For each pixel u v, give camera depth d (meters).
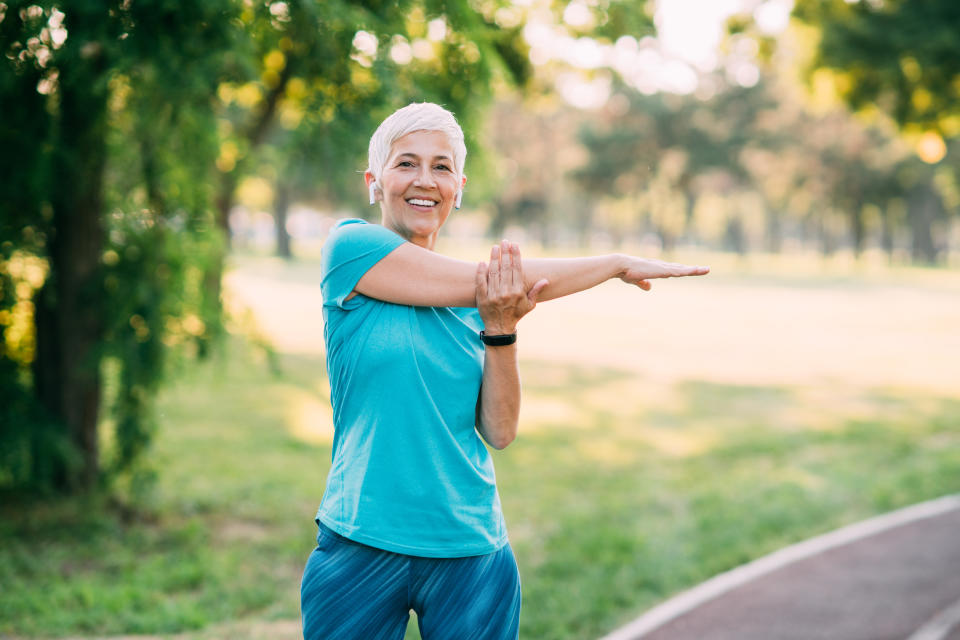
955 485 8.03
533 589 5.32
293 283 37.22
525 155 65.50
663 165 65.38
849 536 6.54
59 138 5.71
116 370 6.38
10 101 5.42
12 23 4.63
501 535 2.12
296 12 5.11
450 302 2.03
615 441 10.23
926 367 16.86
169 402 12.09
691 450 9.77
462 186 2.23
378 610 2.01
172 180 6.38
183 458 8.89
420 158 2.13
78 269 6.27
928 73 11.97
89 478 6.63
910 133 12.90
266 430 10.55
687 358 18.14
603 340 21.44
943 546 6.23
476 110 6.69
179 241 6.46
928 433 10.67
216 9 4.57
